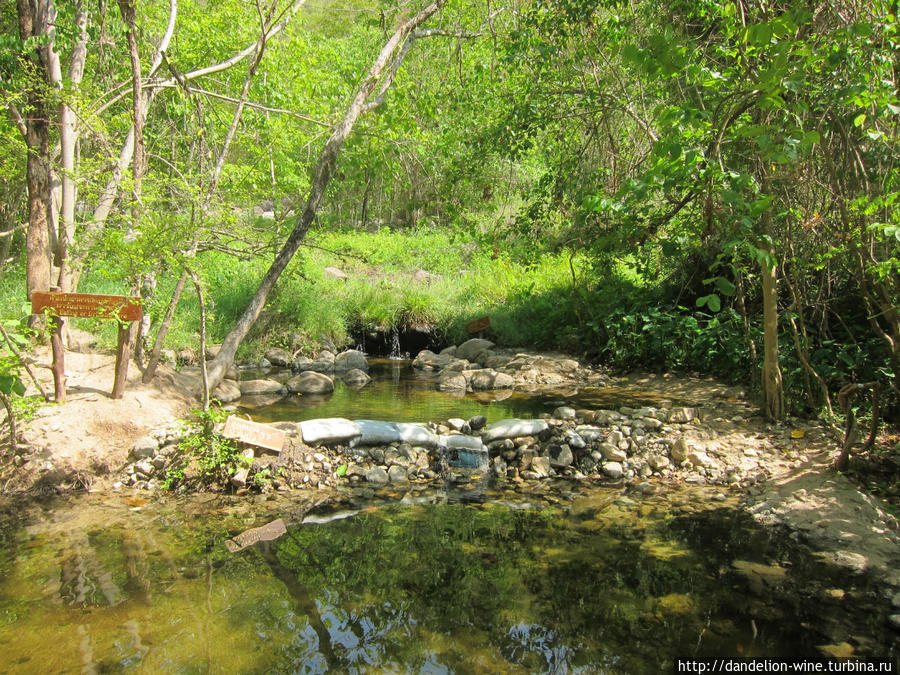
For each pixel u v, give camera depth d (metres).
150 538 4.31
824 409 6.04
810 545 4.20
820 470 5.12
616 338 9.30
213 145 8.76
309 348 10.67
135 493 5.09
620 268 11.00
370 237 17.00
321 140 10.31
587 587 3.71
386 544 4.27
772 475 5.20
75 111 6.30
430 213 18.81
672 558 4.04
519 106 7.67
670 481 5.36
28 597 3.54
